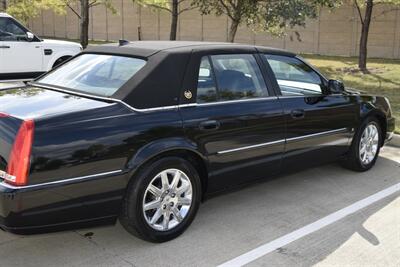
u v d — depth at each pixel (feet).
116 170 12.26
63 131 11.58
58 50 42.04
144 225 13.00
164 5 53.93
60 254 12.92
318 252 13.34
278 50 17.19
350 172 20.47
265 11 39.96
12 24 39.29
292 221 15.37
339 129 18.62
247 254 13.14
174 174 13.52
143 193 12.81
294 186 18.62
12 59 39.29
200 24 86.33
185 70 13.97
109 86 13.65
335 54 74.08
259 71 16.10
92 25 104.68
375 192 18.17
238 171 15.17
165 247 13.38
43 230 11.62
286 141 16.43
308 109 17.12
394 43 68.39
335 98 18.42
